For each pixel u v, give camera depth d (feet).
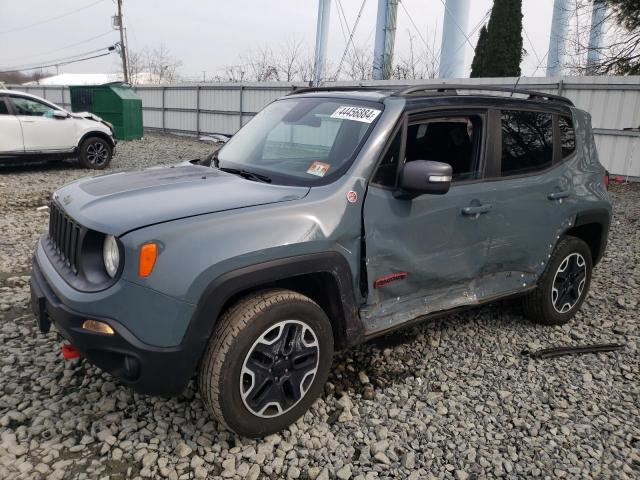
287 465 8.87
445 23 90.22
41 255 10.29
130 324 8.02
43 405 9.96
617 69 48.47
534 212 12.89
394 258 10.39
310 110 11.91
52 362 11.48
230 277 8.24
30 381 10.75
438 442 9.70
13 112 36.52
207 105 79.05
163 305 7.96
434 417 10.42
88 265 8.62
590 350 13.42
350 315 9.87
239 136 13.20
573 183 13.98
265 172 10.80
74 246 8.93
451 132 11.54
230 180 10.33
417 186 9.62
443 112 11.27
